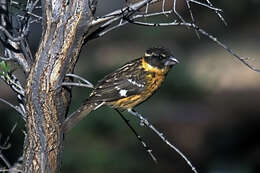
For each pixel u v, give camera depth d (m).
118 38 26.83
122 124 15.75
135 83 9.30
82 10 6.71
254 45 26.66
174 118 20.42
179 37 25.84
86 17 6.75
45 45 6.77
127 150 15.90
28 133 7.07
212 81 22.45
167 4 23.14
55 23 6.71
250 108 22.11
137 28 26.55
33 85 6.86
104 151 15.40
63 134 7.12
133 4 6.84
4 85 22.50
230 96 23.03
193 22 6.97
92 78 20.67
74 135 15.53
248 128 20.78
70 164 15.21
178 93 21.11
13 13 7.38
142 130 16.55
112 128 15.77
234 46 26.53
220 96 22.78
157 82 9.52
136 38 26.69
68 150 15.34
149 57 9.43
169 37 25.92
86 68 21.44
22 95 7.37
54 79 6.80
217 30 26.22
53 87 6.82
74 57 6.84
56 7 6.70
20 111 7.53
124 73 9.36
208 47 25.92
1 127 14.92
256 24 26.92
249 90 23.69
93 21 6.79
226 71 24.86
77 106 15.83
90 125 15.59
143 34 26.22
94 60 22.91
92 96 8.98
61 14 6.71
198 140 19.89
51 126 6.96
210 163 18.98
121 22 7.20
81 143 15.48
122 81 9.27
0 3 7.33
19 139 14.59
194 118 20.78
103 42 26.28
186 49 25.53
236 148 19.77
